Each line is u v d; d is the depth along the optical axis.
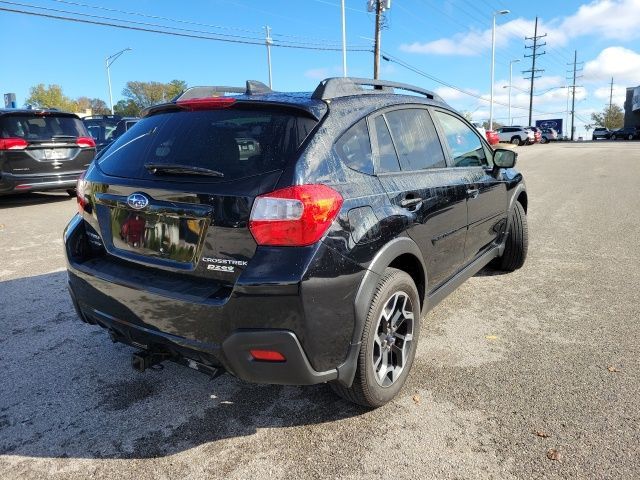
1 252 6.32
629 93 69.38
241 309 2.28
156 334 2.54
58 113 9.52
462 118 4.23
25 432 2.73
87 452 2.57
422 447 2.55
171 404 2.99
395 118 3.19
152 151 2.77
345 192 2.50
